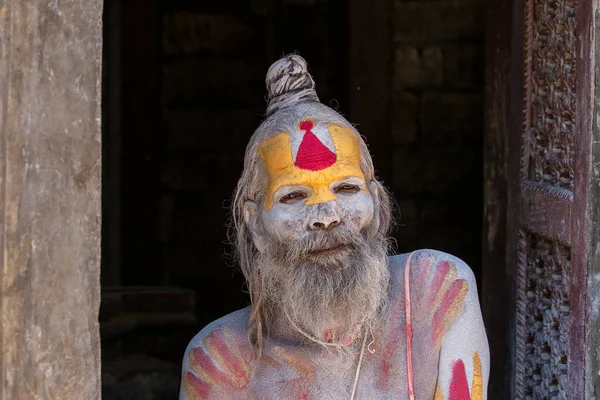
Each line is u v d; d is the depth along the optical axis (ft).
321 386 8.54
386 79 19.74
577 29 9.12
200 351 8.88
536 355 10.60
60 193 7.38
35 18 7.23
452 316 8.56
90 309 7.54
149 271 20.74
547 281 10.32
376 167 19.74
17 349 7.29
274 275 8.56
